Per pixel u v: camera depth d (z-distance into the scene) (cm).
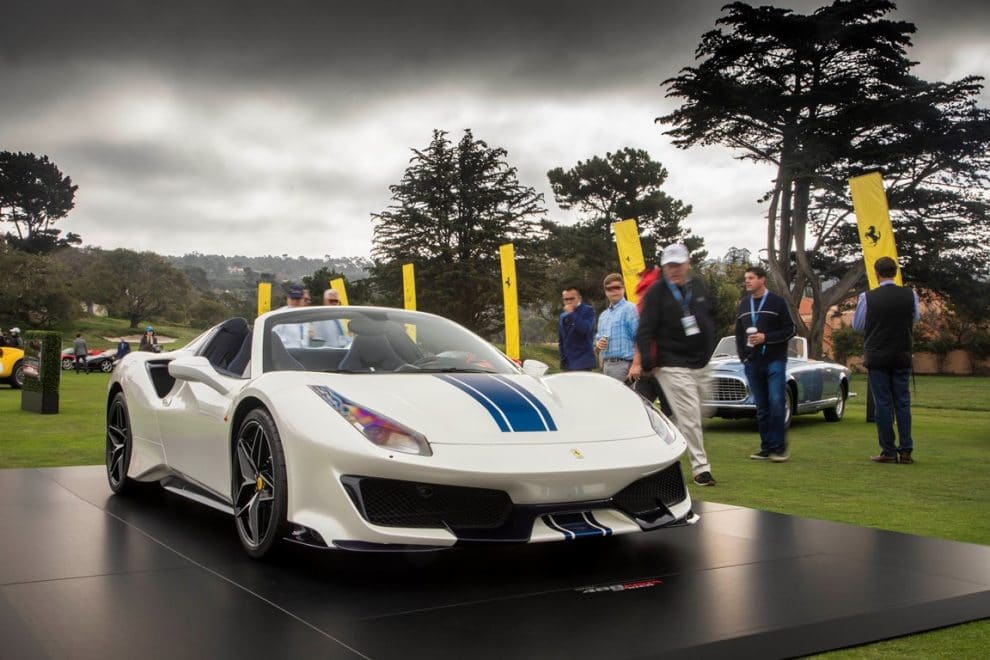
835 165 3569
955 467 661
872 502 492
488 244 5219
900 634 245
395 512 286
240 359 391
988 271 3800
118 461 472
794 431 1004
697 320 554
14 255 7356
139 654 221
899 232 3675
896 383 692
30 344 1241
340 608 265
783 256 3709
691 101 3631
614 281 682
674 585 296
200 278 19800
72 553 333
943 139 3478
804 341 1119
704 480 558
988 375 5069
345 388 321
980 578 306
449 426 300
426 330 410
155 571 308
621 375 680
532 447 298
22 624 245
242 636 236
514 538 285
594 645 231
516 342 1958
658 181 5875
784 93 3575
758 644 234
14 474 543
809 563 328
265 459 325
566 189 5988
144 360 479
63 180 11031
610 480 300
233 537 368
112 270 10200
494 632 242
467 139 5412
